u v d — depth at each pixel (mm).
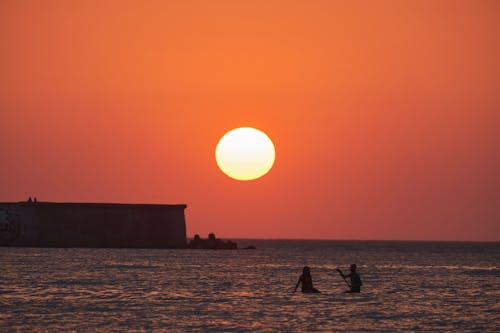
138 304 174125
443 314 161625
